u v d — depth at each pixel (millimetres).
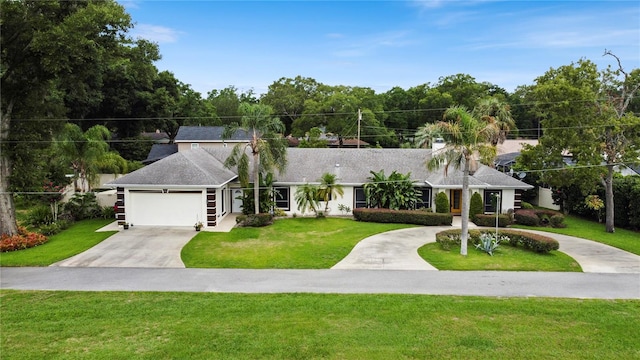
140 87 52688
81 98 43312
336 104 57125
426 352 8875
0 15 18578
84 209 26203
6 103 21500
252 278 14672
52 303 12062
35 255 17750
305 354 8766
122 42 24453
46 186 28188
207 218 23141
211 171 25156
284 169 26750
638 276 14945
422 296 12609
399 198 26000
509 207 26734
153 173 23250
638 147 22906
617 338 9586
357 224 24625
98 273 15273
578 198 27906
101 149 28812
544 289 13406
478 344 9242
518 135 63188
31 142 22516
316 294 12867
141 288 13586
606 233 23234
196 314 11062
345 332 9852
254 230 22609
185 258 17250
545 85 23891
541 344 9266
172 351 8875
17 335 9750
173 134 61125
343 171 28375
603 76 23828
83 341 9414
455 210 27844
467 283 14047
